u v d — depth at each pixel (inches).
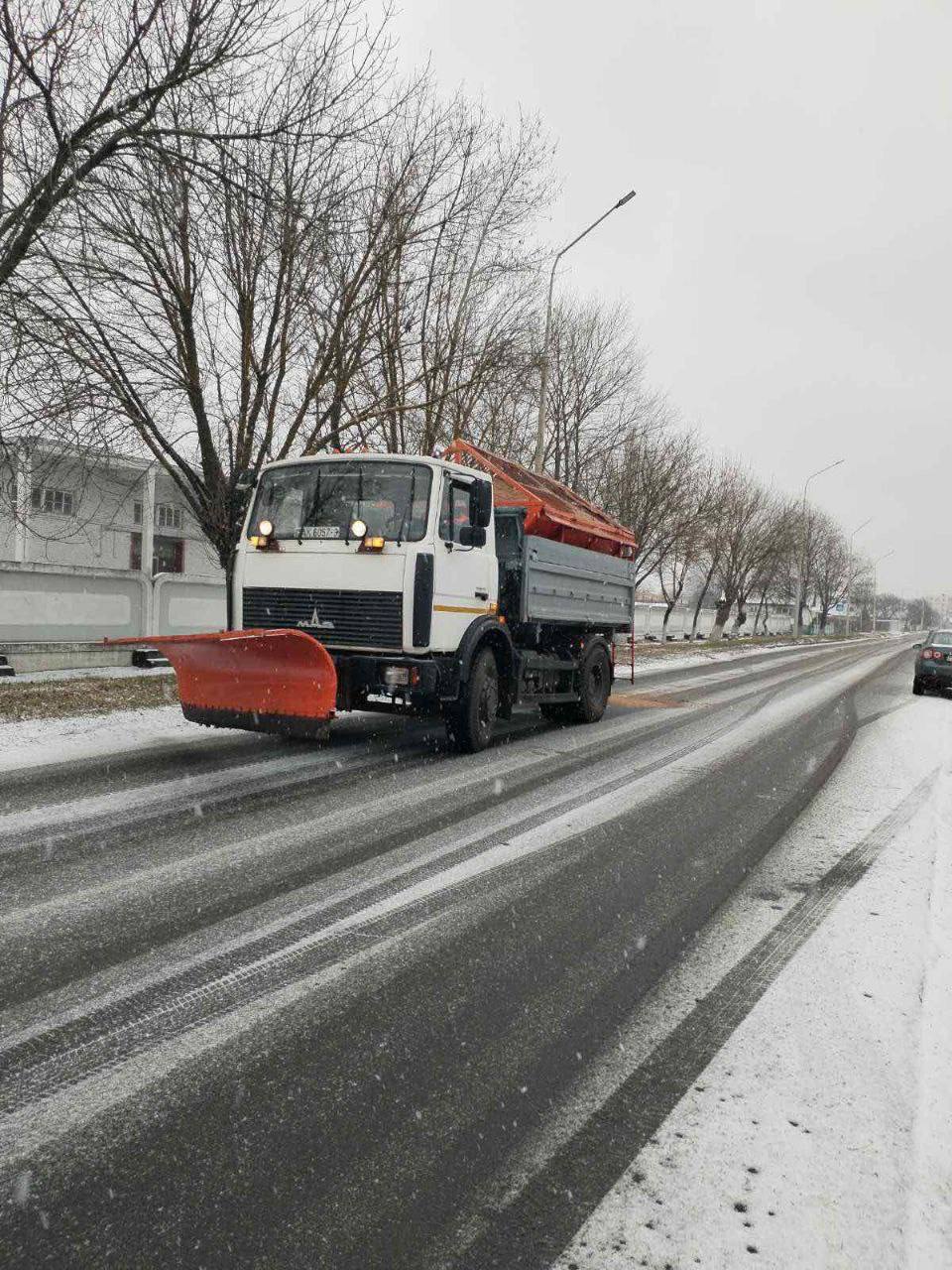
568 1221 78.9
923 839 214.5
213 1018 116.1
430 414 598.2
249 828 208.1
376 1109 96.0
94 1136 89.9
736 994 126.5
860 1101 98.8
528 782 272.8
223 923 149.0
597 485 1042.7
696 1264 74.0
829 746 366.6
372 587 292.8
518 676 348.2
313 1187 82.9
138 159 354.6
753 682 722.8
